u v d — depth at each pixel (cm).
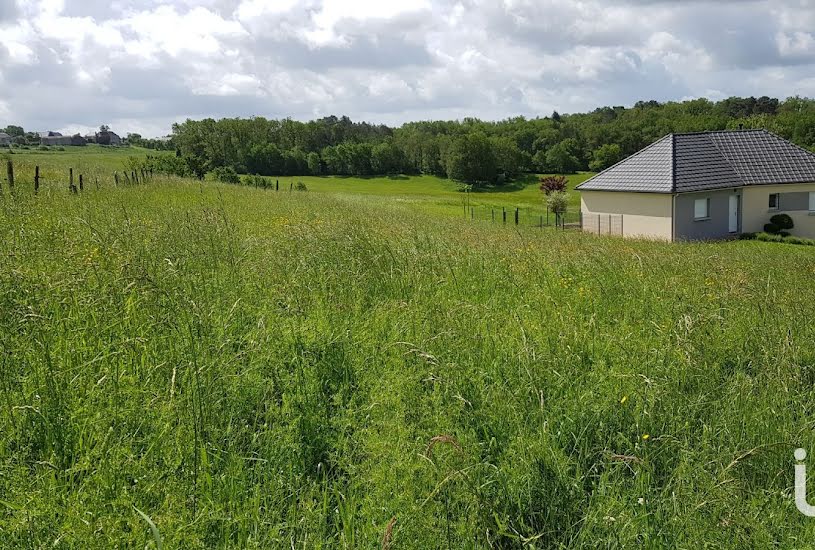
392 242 1023
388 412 409
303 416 417
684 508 346
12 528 276
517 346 530
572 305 744
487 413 427
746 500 365
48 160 4894
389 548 306
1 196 1102
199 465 353
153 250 738
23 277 528
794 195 3878
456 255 954
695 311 674
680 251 1733
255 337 495
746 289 812
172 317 504
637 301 769
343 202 2786
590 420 430
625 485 380
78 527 278
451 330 538
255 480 363
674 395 472
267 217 1381
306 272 720
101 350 447
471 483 340
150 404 383
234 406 414
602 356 549
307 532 322
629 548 325
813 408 483
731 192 3775
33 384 395
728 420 444
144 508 309
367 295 686
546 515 353
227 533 305
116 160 6969
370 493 344
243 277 677
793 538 336
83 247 689
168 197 1688
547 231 2706
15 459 334
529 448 379
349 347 513
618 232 3856
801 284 1043
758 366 550
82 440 357
